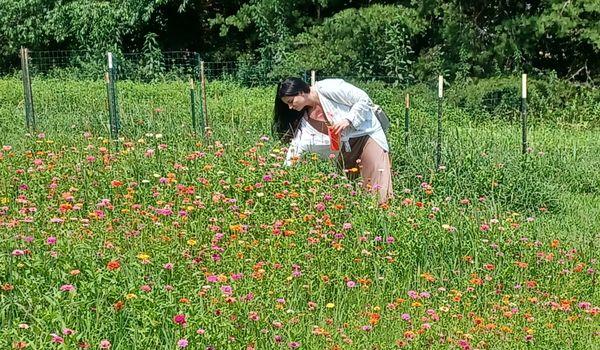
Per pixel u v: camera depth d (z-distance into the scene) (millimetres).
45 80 20703
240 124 12422
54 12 26031
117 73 23562
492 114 19016
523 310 6148
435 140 11180
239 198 7801
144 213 7090
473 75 22141
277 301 5520
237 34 27969
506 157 10930
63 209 6598
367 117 8883
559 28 20688
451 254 7227
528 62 22266
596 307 6297
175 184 8008
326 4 24203
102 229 6508
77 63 25875
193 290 5352
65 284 5117
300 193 7750
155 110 13516
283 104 8844
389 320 5797
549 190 10344
